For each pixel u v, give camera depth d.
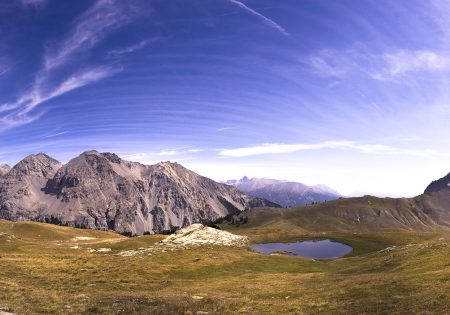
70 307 37.28
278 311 39.03
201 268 80.44
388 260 72.81
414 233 192.00
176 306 40.28
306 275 74.62
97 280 60.22
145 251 102.69
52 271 63.78
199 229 136.00
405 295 38.69
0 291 42.44
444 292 36.03
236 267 85.75
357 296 42.22
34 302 38.38
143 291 54.78
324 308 38.62
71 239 175.62
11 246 113.88
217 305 42.09
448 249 65.62
